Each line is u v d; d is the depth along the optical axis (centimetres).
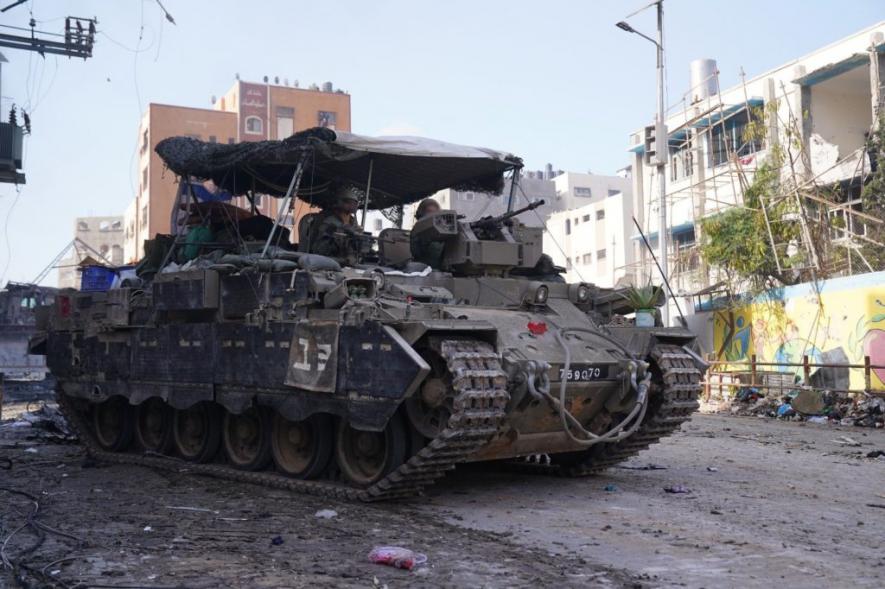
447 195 4406
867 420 1894
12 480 1104
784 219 2634
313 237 1184
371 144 1112
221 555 661
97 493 987
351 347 904
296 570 616
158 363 1233
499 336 942
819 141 2903
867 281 2197
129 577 591
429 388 877
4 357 3559
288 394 1002
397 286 1009
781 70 3259
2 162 2653
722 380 2588
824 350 2342
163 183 5625
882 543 733
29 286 3634
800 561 667
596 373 989
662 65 2611
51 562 633
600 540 741
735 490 1021
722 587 593
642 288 1151
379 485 892
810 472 1181
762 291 2609
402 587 577
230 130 5869
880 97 2694
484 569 630
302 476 1016
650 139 2628
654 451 1435
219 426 1177
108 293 1336
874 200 2534
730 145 3488
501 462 1243
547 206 6322
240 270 1083
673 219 3734
